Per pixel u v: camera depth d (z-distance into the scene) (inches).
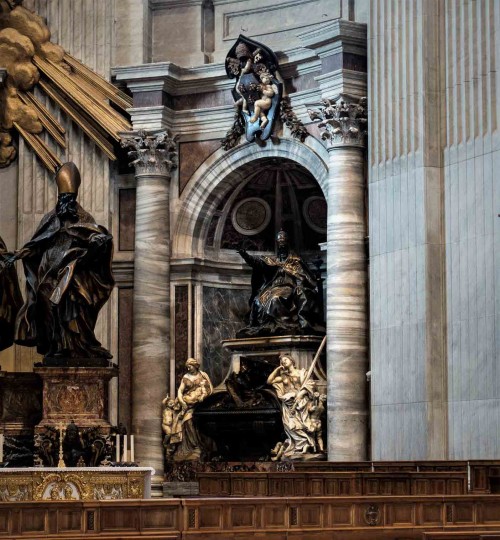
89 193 951.6
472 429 724.7
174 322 932.0
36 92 958.4
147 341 920.9
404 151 785.6
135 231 938.1
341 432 821.9
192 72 935.0
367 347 832.3
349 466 732.0
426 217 761.6
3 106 953.5
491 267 718.5
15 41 954.1
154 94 933.2
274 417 876.6
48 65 956.0
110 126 938.7
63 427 805.2
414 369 761.0
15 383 869.2
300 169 919.0
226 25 951.6
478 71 741.9
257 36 935.0
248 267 955.3
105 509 484.1
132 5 956.0
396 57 799.7
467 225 742.5
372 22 825.5
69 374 821.9
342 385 825.5
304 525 494.3
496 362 709.3
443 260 761.6
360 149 844.6
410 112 783.7
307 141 883.4
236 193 943.7
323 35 844.6
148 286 924.6
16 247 950.4
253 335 893.8
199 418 911.7
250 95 900.0
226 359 946.7
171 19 962.7
